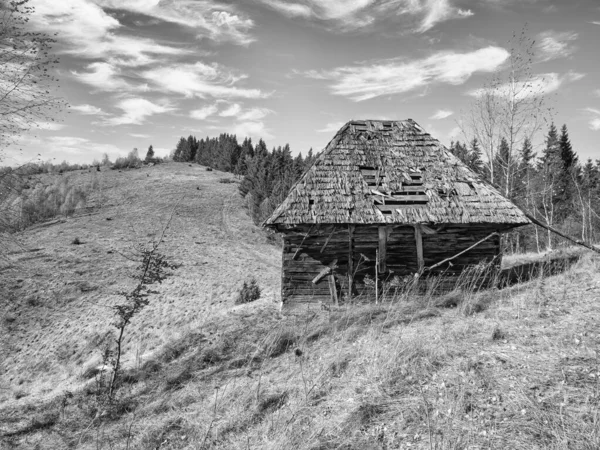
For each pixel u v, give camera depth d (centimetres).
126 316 884
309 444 482
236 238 4862
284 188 5353
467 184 1299
